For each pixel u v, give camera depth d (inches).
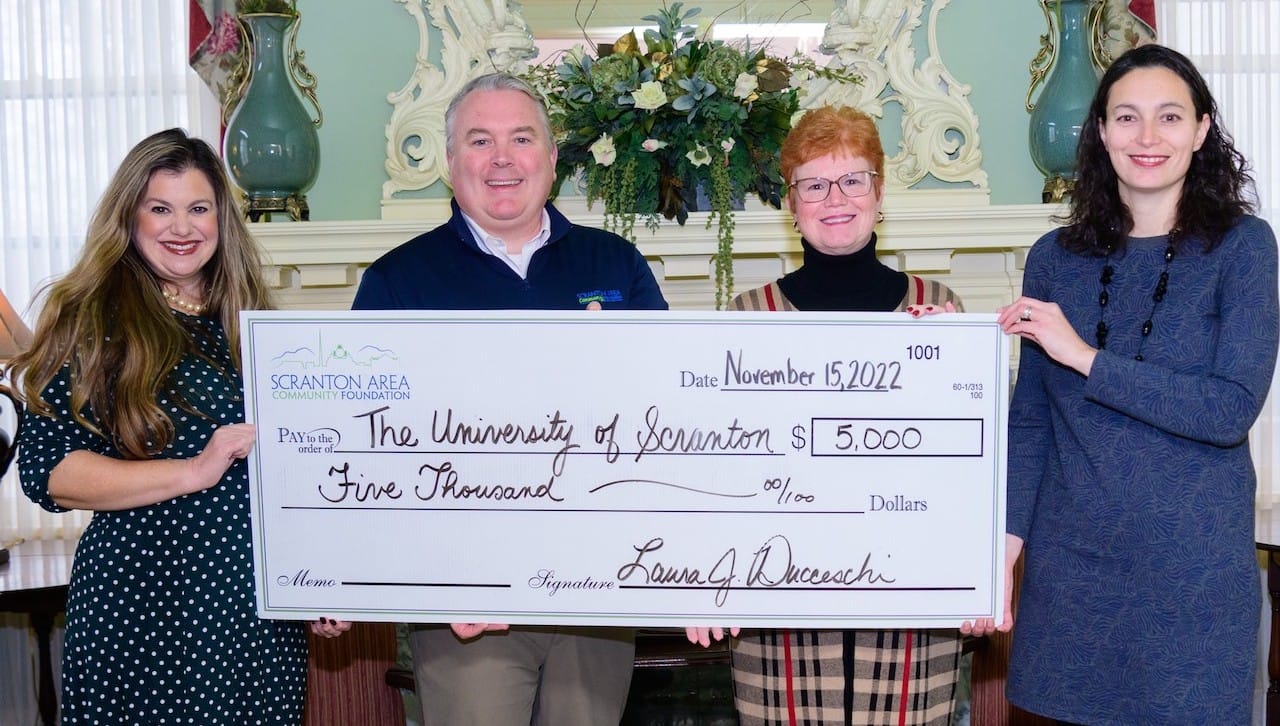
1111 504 64.7
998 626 69.2
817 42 121.9
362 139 124.4
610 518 69.1
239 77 119.6
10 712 139.3
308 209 122.3
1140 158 64.0
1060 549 67.2
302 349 68.6
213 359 69.9
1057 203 116.5
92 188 137.5
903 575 68.5
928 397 67.9
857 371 68.0
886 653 71.3
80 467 64.6
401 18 122.8
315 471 69.1
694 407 68.5
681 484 68.8
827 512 68.6
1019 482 71.0
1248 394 61.2
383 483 69.1
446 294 75.8
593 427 68.7
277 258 116.3
